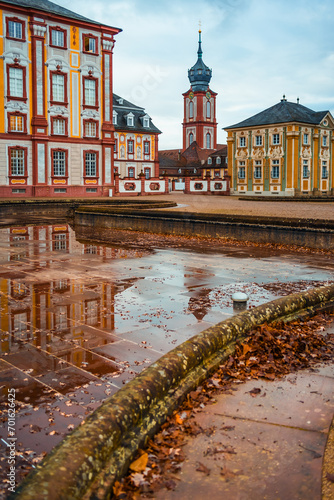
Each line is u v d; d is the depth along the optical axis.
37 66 37.31
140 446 3.02
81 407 4.07
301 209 23.58
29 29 36.75
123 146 72.31
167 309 7.12
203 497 2.65
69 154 40.38
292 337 5.19
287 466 2.94
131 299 7.73
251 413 3.66
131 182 46.12
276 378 4.36
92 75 40.91
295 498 2.63
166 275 9.69
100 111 42.03
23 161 37.88
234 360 4.62
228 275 9.70
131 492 2.67
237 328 5.00
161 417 3.35
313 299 6.43
